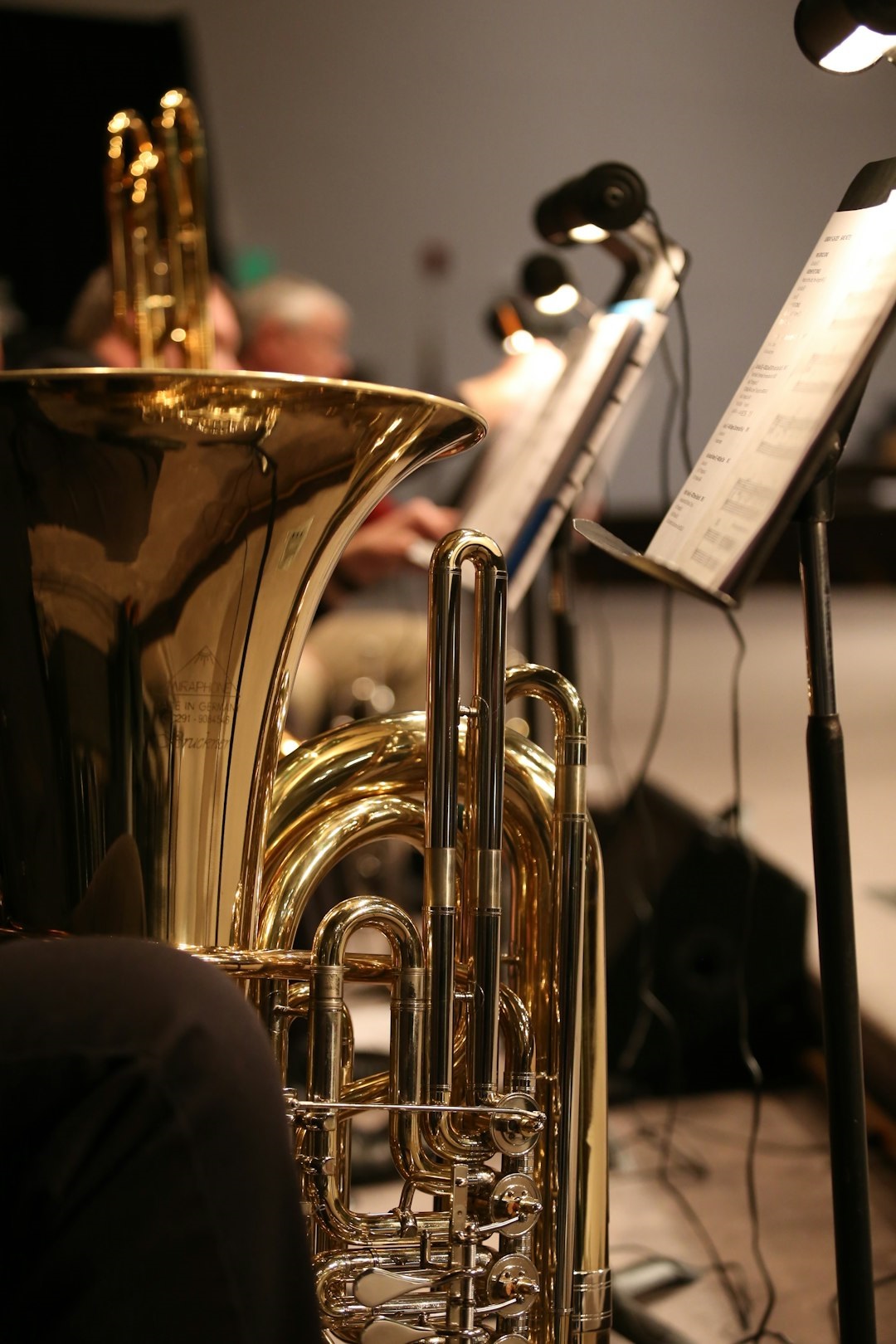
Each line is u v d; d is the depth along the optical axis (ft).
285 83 25.62
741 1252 6.07
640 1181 6.82
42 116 23.29
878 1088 6.95
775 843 10.77
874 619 25.46
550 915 3.57
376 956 3.33
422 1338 3.11
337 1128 3.27
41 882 3.12
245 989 3.36
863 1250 3.58
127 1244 2.20
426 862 3.28
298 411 2.82
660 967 8.05
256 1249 2.33
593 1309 3.43
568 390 5.47
